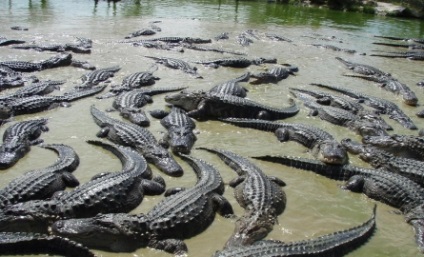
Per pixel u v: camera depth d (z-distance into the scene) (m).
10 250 8.24
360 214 10.95
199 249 9.09
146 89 17.95
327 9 47.03
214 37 29.66
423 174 12.12
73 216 9.21
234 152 13.62
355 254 9.25
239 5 45.38
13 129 13.19
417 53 28.56
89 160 12.39
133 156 11.88
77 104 16.33
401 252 9.52
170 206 9.52
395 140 13.98
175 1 44.28
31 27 28.14
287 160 12.87
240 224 9.50
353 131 15.76
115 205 9.81
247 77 20.97
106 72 19.59
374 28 38.12
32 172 10.79
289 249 8.17
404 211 10.96
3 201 9.49
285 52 27.33
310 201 11.30
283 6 47.22
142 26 31.08
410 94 19.45
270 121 15.59
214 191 10.58
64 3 37.31
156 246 8.88
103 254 8.73
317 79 22.12
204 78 20.81
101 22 31.33
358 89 21.03
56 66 20.50
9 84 17.48
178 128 13.98
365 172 12.05
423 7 44.88
